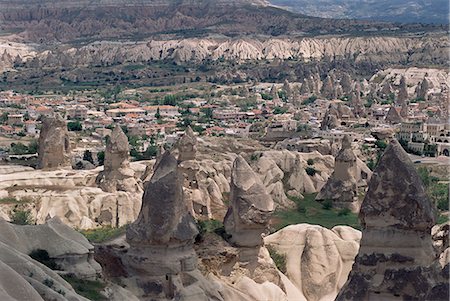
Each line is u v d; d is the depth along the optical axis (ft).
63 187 327.06
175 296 181.16
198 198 315.37
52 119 362.94
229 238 211.82
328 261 228.43
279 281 212.23
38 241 175.83
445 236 212.84
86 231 289.33
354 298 161.27
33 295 140.87
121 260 188.34
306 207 368.48
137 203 314.14
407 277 159.22
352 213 363.76
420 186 163.43
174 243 185.57
